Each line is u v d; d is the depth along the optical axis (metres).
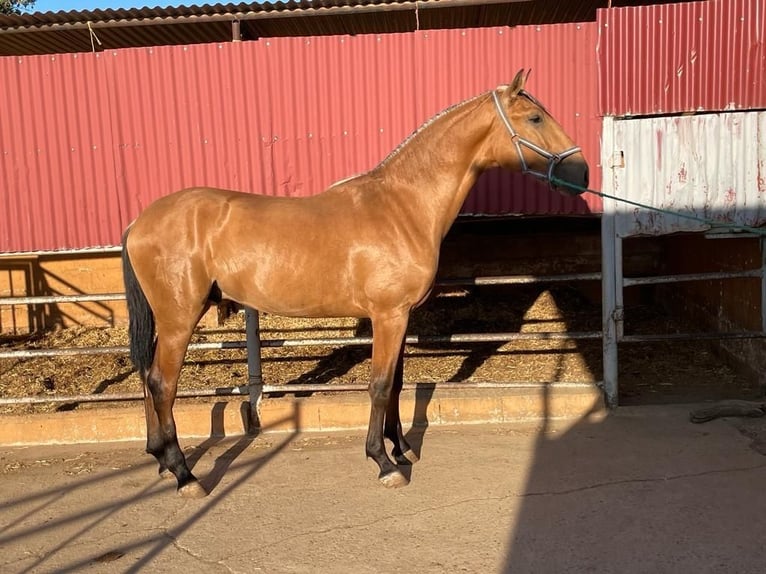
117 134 4.51
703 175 4.36
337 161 4.52
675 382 5.20
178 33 5.71
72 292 7.06
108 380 5.50
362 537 3.01
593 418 4.41
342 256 3.49
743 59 4.26
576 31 4.32
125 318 7.13
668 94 4.32
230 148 4.52
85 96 4.48
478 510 3.22
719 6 4.23
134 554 2.95
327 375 5.49
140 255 3.58
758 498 3.21
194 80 4.47
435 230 3.58
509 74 4.39
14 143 4.51
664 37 4.27
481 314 7.11
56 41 5.76
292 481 3.67
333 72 4.45
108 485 3.74
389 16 5.90
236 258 3.53
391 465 3.56
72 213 4.57
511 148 3.53
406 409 4.47
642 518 3.06
